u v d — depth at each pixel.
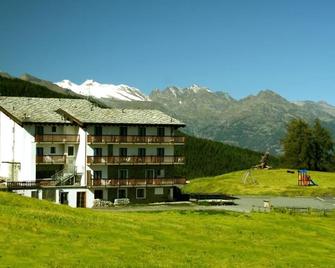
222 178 154.25
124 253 50.06
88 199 103.19
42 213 60.53
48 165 105.25
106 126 106.88
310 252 60.59
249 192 130.88
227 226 71.56
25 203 66.00
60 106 112.25
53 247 48.84
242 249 58.69
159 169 110.81
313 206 107.19
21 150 103.56
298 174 144.12
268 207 95.62
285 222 78.88
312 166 174.25
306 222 80.81
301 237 69.19
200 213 85.62
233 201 112.88
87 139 104.69
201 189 144.00
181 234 62.78
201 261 50.84
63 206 69.38
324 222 82.75
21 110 107.25
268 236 67.56
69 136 105.31
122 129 108.69
